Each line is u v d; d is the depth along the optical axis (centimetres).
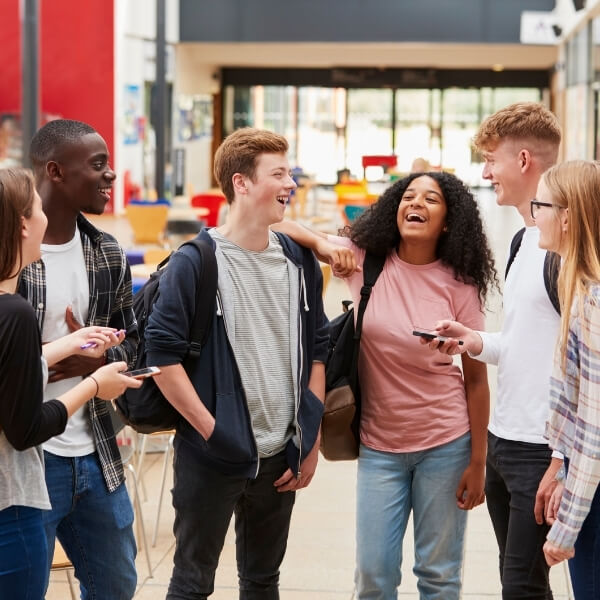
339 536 510
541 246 286
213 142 3334
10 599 258
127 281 322
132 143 2416
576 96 2402
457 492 342
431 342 317
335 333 346
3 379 247
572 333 270
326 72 3319
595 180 273
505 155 324
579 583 277
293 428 320
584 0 2005
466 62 3142
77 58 2305
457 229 338
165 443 673
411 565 474
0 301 247
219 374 308
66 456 303
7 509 255
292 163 3419
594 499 270
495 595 436
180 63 2814
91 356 280
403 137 3416
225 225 321
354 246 348
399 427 338
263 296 316
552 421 278
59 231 306
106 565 315
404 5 2616
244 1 2655
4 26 2162
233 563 476
